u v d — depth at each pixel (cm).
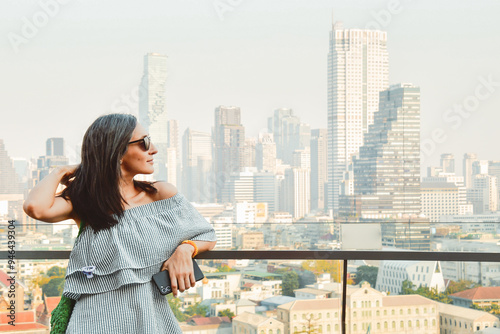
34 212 128
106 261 132
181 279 136
